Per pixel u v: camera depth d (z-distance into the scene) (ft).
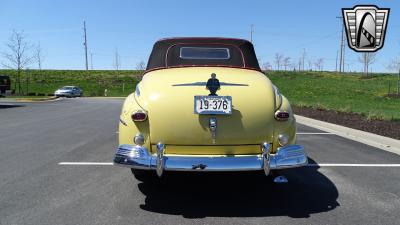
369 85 166.81
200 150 14.32
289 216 13.92
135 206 14.76
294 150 14.43
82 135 32.58
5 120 45.03
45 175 18.97
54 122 42.98
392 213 14.28
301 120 48.08
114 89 178.29
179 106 14.15
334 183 18.26
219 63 17.95
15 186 17.08
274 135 14.51
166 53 17.97
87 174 19.25
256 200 15.67
